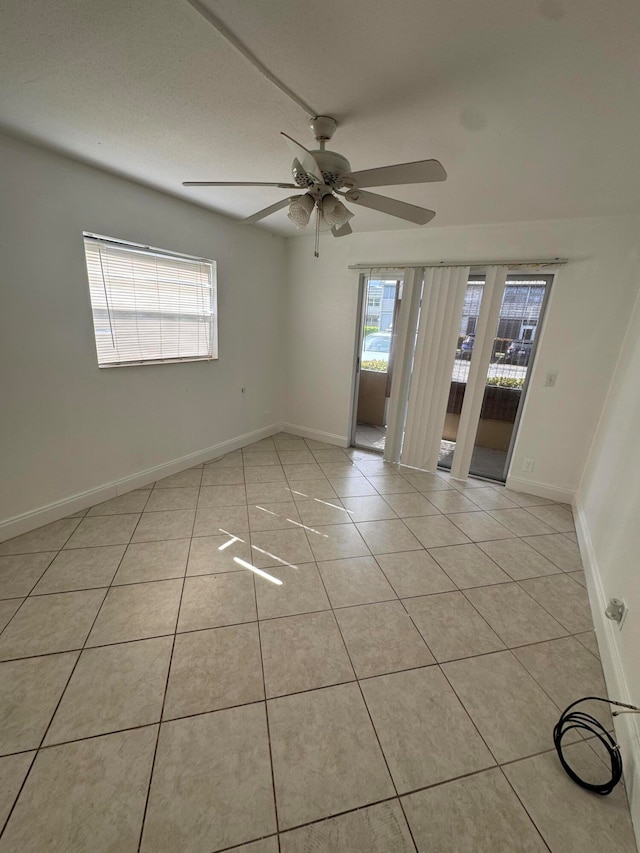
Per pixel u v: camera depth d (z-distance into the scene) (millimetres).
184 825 1046
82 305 2393
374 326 4590
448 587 2090
